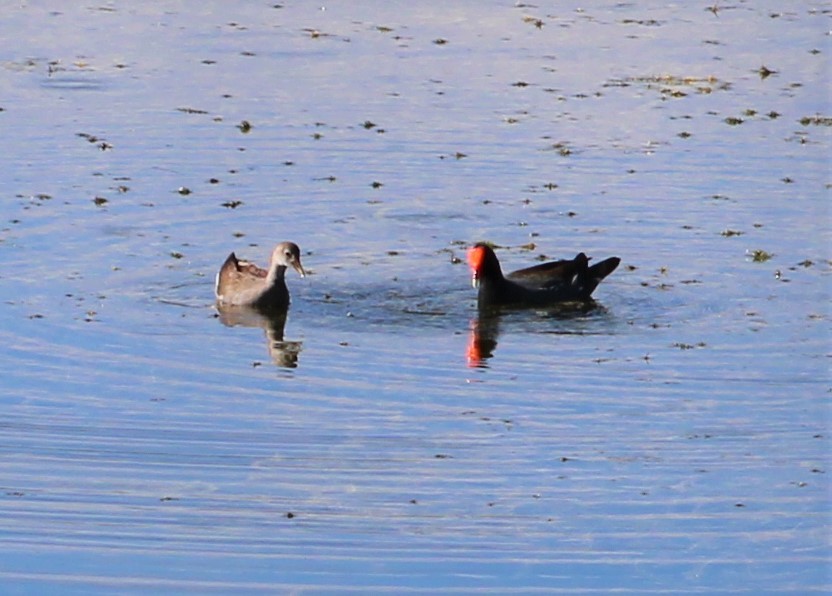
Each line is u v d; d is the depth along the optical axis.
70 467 14.02
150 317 18.23
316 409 15.57
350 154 24.53
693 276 20.12
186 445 14.58
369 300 19.20
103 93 27.34
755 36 33.25
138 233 20.97
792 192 23.09
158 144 24.64
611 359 17.22
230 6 34.69
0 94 27.03
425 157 24.48
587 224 21.89
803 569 12.45
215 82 28.30
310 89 28.05
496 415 15.52
